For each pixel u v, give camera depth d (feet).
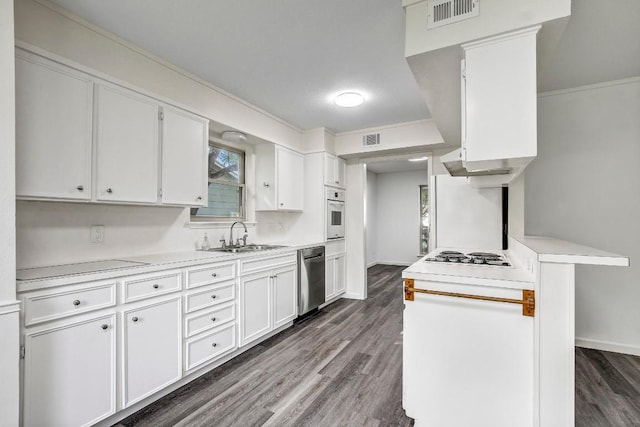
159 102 7.49
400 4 5.86
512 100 4.83
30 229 6.02
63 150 5.69
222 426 5.67
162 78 7.84
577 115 9.50
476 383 5.16
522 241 6.93
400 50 7.50
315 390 6.90
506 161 5.16
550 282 4.66
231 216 11.59
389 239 25.41
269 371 7.78
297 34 6.84
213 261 7.78
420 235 24.29
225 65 8.18
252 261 9.14
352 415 6.01
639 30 6.59
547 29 4.70
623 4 5.76
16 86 5.09
